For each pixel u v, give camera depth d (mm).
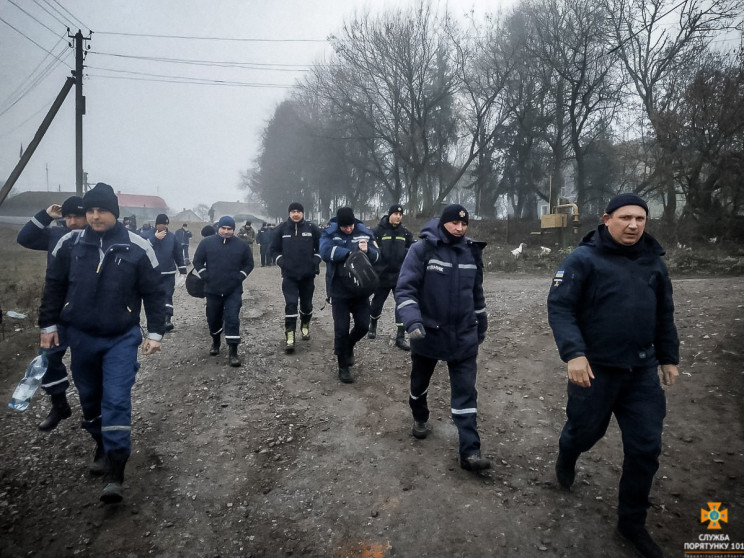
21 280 11727
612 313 2510
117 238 3025
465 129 30844
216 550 2590
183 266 7121
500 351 5594
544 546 2559
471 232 22094
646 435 2432
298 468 3357
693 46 18922
